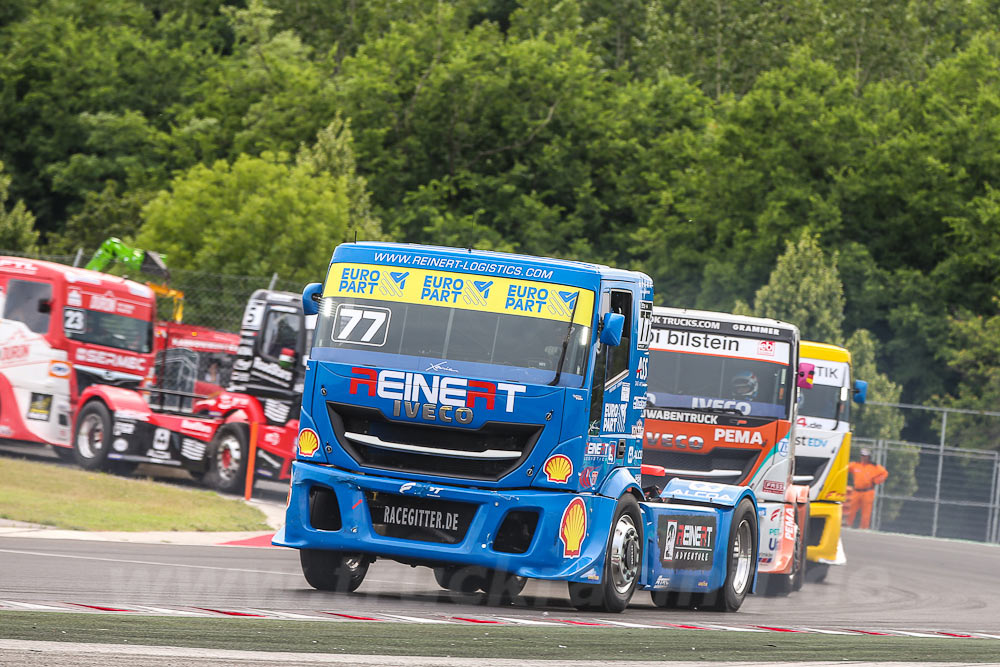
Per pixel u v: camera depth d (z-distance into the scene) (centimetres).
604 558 3562
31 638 2092
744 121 18462
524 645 2498
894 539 10050
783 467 5416
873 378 12912
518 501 3403
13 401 8069
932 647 3192
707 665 2414
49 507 5650
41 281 8044
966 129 18162
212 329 8956
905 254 18350
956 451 11506
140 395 8200
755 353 5431
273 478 7469
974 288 17588
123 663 1917
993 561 8531
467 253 3581
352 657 2130
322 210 12900
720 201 18488
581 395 3469
